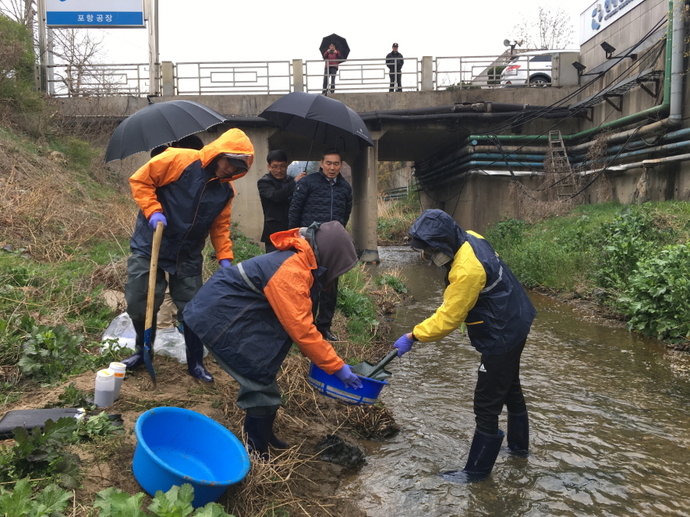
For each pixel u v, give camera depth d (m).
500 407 3.28
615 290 7.86
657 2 12.15
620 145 13.29
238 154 3.42
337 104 5.86
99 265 5.96
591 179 14.35
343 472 3.37
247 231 14.02
